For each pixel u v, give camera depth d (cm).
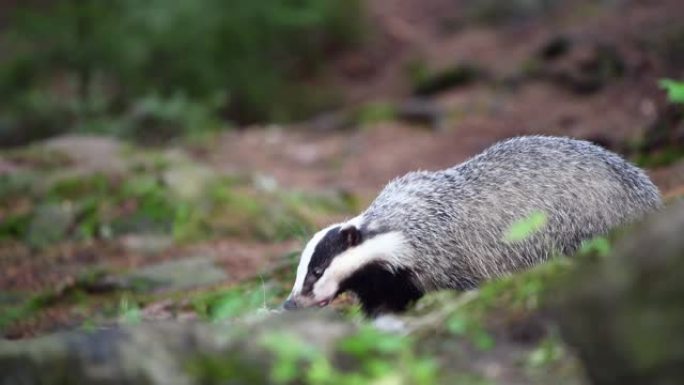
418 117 2094
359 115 2214
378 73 2652
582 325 541
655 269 521
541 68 2117
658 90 1594
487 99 2078
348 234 859
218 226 1477
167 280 1246
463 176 899
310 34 2700
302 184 1753
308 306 853
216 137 2136
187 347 577
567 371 571
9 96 2339
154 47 2409
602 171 884
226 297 1021
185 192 1548
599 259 635
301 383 562
